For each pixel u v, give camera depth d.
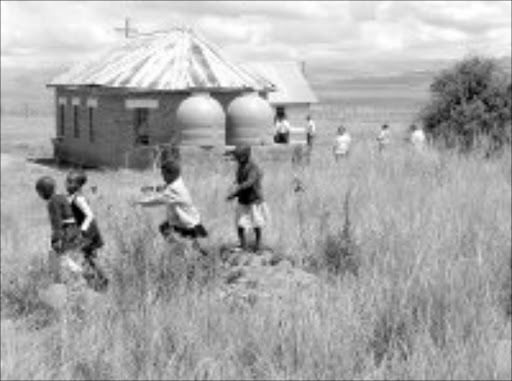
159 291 8.48
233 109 31.64
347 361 6.08
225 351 6.36
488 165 18.20
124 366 6.26
